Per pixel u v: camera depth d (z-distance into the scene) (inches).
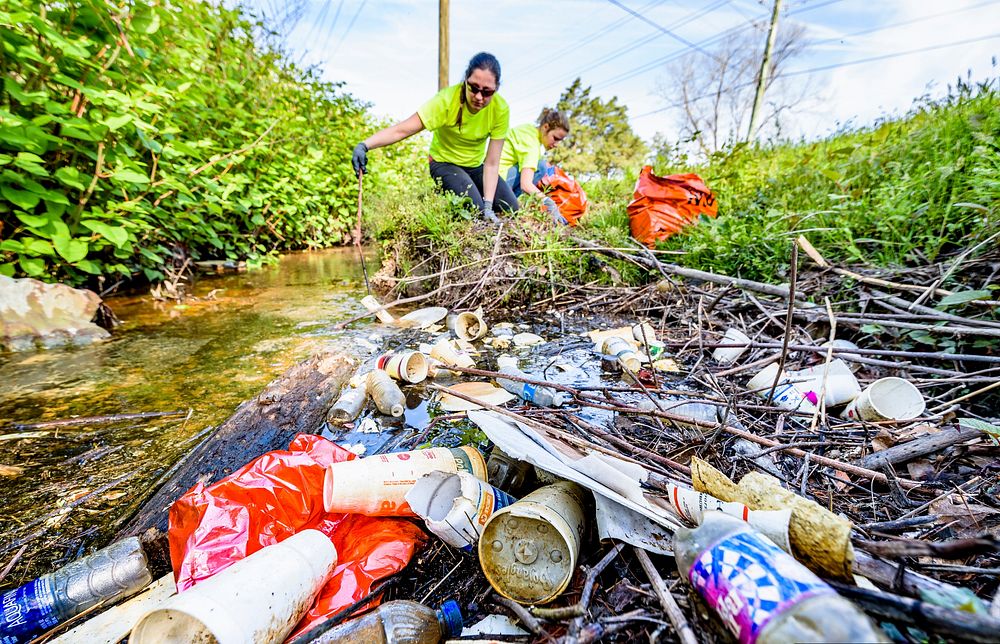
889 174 155.0
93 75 131.4
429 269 176.6
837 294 112.0
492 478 58.3
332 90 308.8
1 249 116.3
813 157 196.1
